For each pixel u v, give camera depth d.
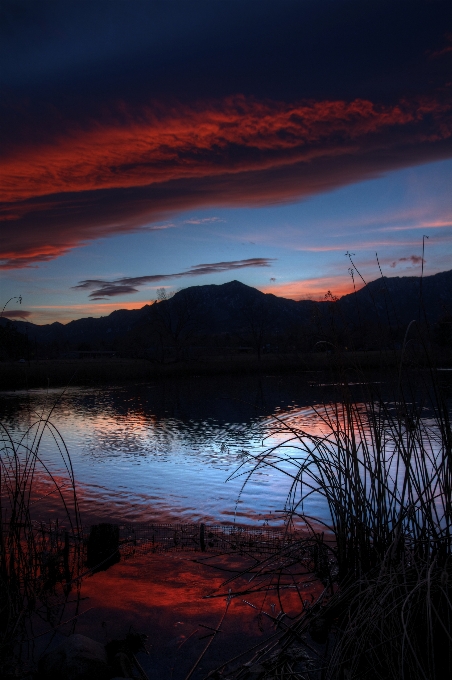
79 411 27.28
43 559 3.90
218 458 13.08
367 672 2.23
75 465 12.39
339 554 3.17
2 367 46.41
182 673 2.55
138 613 3.32
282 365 56.41
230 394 34.34
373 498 3.15
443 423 2.68
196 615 3.26
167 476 10.87
